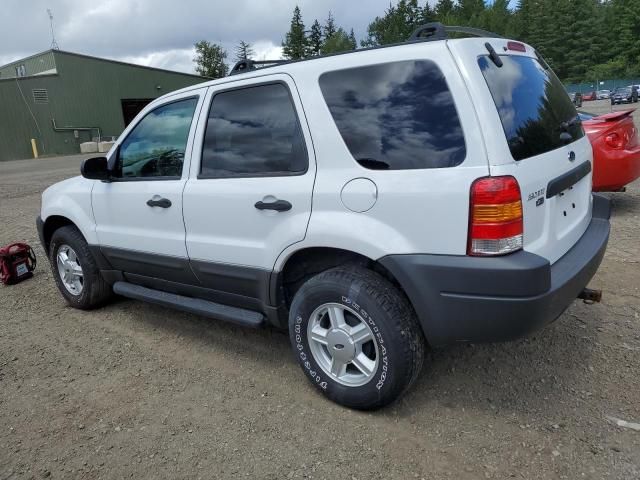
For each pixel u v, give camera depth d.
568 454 2.62
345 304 2.92
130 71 35.62
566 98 3.52
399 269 2.69
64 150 33.19
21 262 5.77
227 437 2.89
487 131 2.49
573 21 78.69
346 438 2.83
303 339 3.16
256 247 3.26
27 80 31.19
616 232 6.01
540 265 2.48
